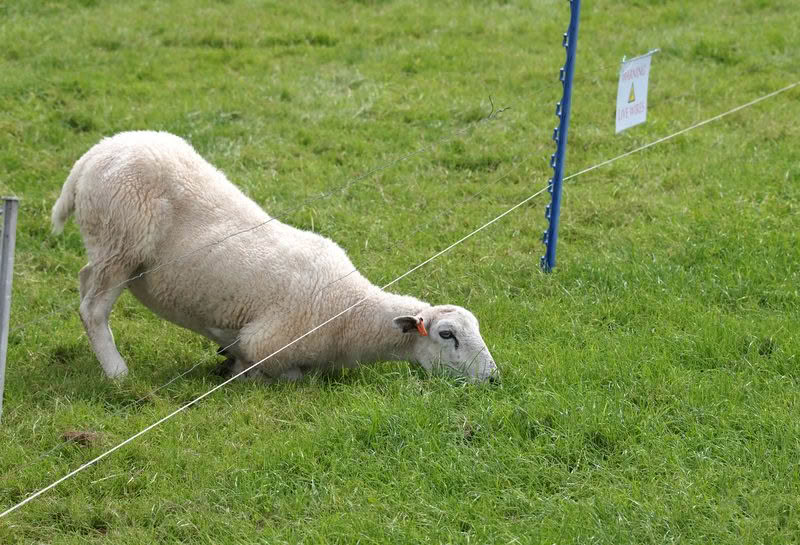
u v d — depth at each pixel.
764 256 7.12
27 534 4.38
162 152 5.80
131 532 4.34
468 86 11.11
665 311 6.44
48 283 7.18
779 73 11.53
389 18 13.59
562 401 5.20
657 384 5.45
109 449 4.93
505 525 4.32
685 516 4.36
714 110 10.51
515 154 9.41
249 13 13.51
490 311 6.55
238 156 9.16
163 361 6.12
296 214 8.12
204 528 4.37
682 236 7.57
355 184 8.75
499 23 13.37
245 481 4.68
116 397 5.55
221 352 6.19
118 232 5.70
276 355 5.78
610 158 9.34
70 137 9.41
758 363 5.68
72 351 6.22
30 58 11.31
